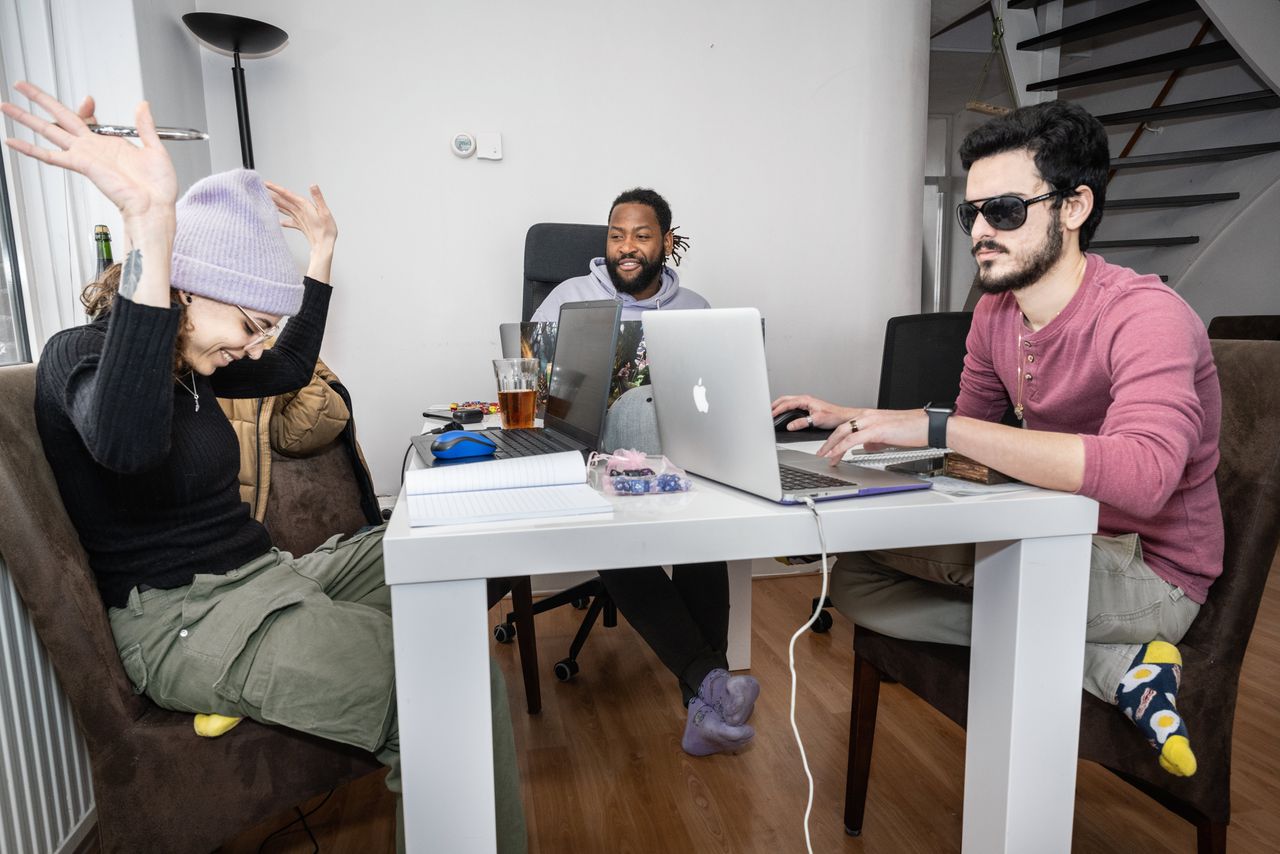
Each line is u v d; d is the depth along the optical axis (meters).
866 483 0.97
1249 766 1.60
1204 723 1.06
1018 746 0.98
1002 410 1.50
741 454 0.93
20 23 1.87
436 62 2.75
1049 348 1.19
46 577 0.90
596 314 1.45
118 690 0.96
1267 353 1.12
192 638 0.99
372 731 0.97
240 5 2.61
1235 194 4.31
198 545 1.11
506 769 0.99
